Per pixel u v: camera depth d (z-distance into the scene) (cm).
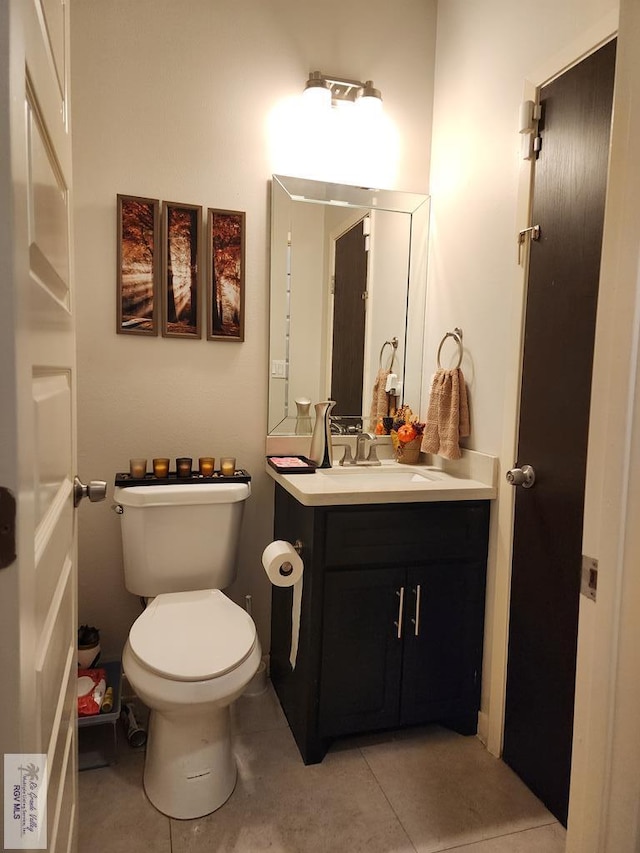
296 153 207
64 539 94
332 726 168
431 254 221
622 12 73
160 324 196
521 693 163
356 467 208
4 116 49
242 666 143
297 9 204
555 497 149
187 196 196
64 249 95
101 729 181
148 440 199
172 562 181
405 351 229
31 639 58
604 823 76
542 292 154
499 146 176
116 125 187
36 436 64
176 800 145
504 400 171
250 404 210
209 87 195
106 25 183
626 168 72
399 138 219
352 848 137
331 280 216
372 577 168
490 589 177
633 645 72
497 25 177
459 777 163
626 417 72
